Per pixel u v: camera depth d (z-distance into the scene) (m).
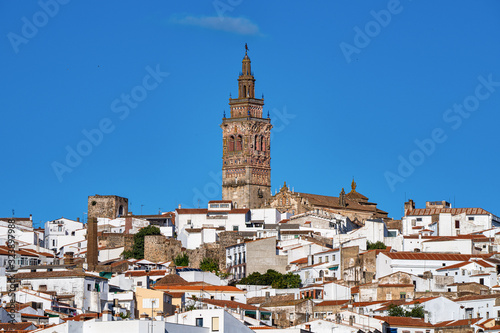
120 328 172.62
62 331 178.25
